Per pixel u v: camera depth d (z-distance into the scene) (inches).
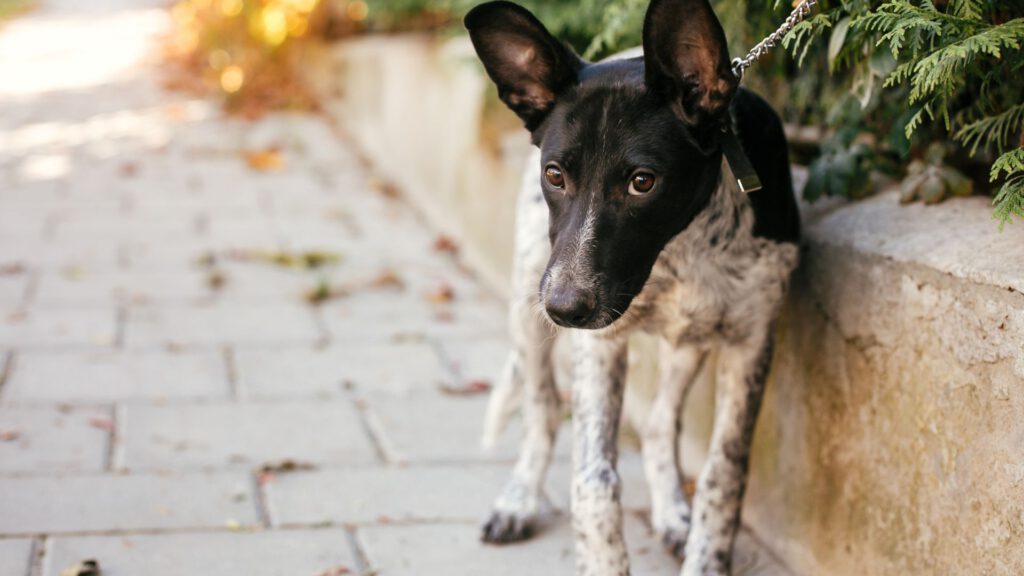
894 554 112.2
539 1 188.7
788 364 129.9
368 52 353.1
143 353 189.9
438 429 166.9
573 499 116.0
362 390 180.2
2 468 146.6
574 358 119.8
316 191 307.3
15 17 651.5
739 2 135.6
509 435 165.6
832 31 117.4
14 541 129.2
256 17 444.1
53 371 180.1
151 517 136.5
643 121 98.9
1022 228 104.5
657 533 138.6
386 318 213.9
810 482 126.3
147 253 245.3
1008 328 95.3
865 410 115.6
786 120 154.3
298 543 132.6
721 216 109.5
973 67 102.7
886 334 111.7
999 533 97.3
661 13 95.9
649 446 140.9
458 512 142.6
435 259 252.7
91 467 148.6
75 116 390.9
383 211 290.4
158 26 615.5
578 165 99.7
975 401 99.7
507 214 223.9
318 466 153.1
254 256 245.4
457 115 259.8
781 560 132.8
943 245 106.3
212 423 164.6
